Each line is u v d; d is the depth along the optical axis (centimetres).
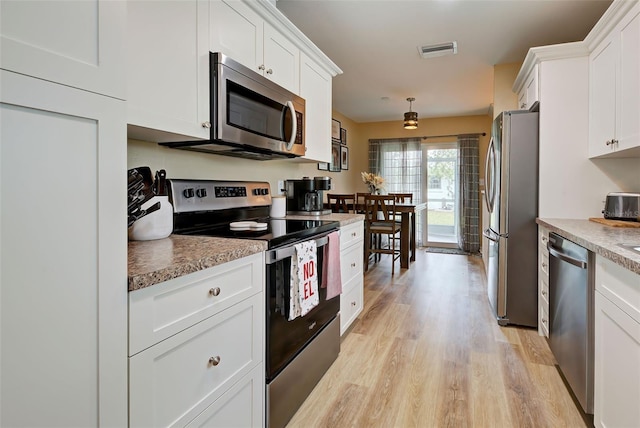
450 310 308
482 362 215
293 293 158
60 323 69
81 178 72
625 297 118
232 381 121
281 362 153
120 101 79
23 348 63
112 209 78
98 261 75
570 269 172
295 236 162
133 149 159
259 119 187
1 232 60
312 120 254
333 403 174
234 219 215
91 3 74
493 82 407
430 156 643
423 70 383
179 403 99
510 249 271
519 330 264
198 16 149
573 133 251
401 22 278
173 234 162
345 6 254
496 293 281
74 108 70
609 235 167
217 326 113
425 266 482
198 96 150
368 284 393
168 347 95
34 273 65
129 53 119
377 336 254
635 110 182
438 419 162
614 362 126
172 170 181
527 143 265
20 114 62
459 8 256
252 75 179
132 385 84
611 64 211
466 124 610
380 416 164
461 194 601
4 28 60
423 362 215
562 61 251
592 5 251
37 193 65
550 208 257
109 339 78
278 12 195
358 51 333
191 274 102
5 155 60
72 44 70
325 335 200
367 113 598
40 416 66
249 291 130
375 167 662
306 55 243
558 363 195
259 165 259
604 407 135
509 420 160
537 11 260
